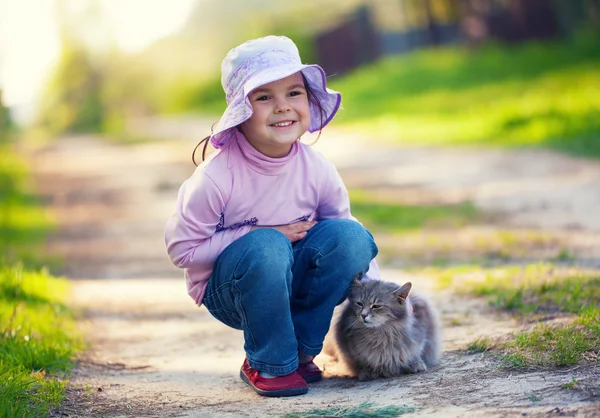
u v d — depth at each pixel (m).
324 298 4.21
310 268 4.20
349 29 41.75
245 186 4.07
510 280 6.50
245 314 4.03
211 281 4.12
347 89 32.97
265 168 4.05
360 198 13.28
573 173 13.11
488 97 23.97
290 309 4.22
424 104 25.95
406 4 39.53
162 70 57.62
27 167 24.69
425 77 30.03
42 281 7.42
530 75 25.45
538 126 18.56
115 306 7.16
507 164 15.15
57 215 14.94
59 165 27.62
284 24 46.75
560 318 4.97
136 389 4.43
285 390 4.06
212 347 5.59
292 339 4.07
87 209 15.73
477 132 19.89
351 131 25.28
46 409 3.90
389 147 20.81
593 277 5.95
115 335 6.05
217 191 3.97
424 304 4.51
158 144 34.03
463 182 13.94
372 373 4.33
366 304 4.21
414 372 4.30
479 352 4.47
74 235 12.39
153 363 5.16
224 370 4.88
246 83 3.94
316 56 42.66
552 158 15.08
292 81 4.02
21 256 9.63
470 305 5.93
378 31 41.72
